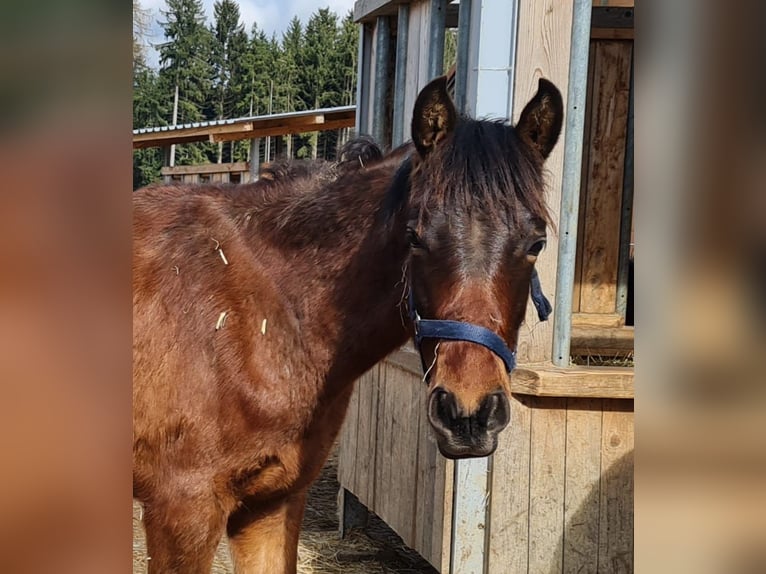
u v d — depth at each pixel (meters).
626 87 4.10
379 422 3.65
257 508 2.33
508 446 2.71
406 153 2.21
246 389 2.07
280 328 2.12
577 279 4.22
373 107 4.23
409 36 3.77
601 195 4.17
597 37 4.06
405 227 1.96
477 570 2.78
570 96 2.67
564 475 2.73
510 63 2.70
